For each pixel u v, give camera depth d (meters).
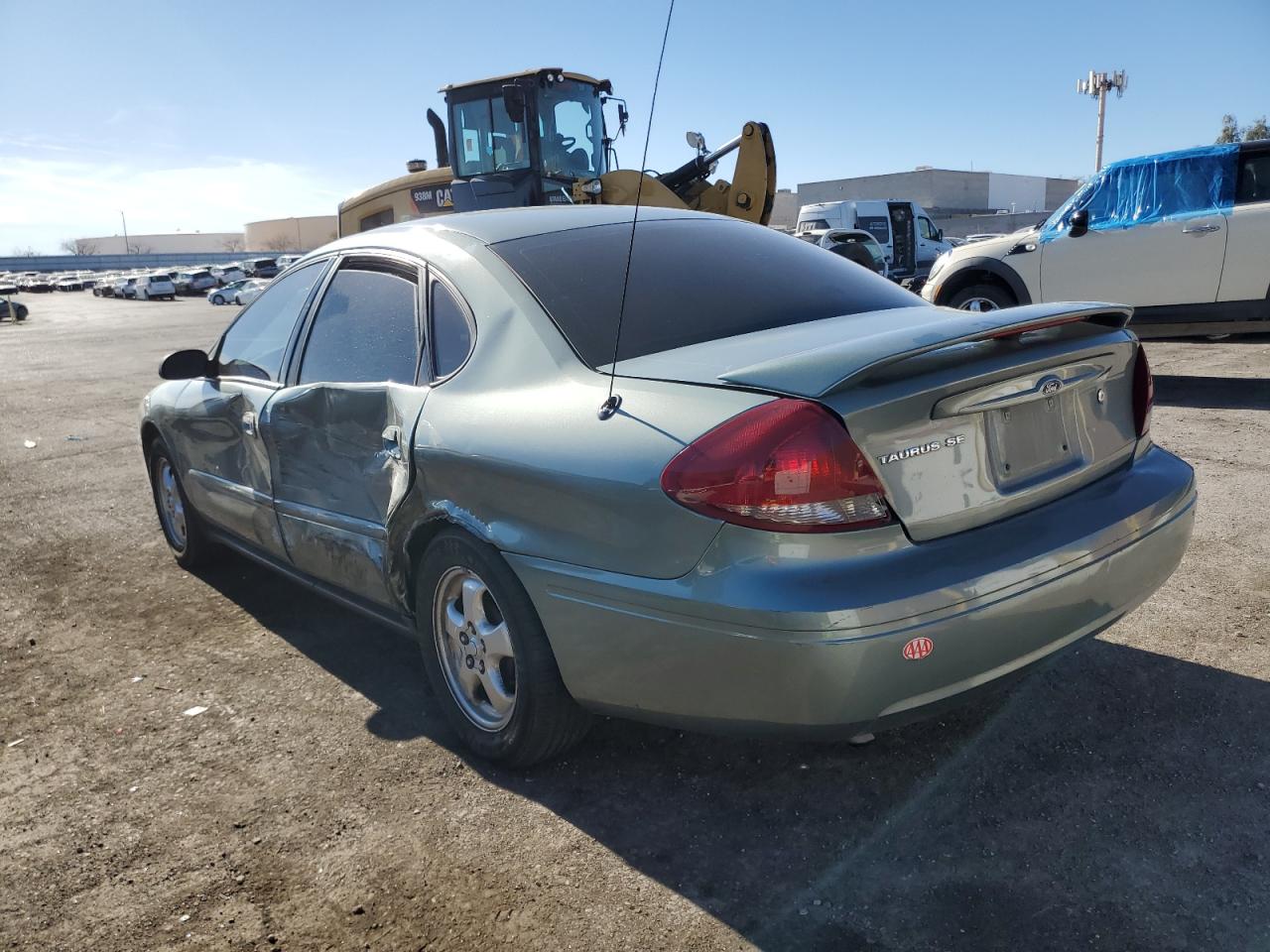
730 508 2.15
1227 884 2.22
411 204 14.35
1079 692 3.10
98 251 172.75
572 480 2.41
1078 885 2.25
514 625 2.64
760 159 12.34
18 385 14.55
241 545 4.24
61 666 3.85
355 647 3.89
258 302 4.11
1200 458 5.75
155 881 2.48
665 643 2.28
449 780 2.86
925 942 2.11
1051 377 2.48
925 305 3.15
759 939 2.15
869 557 2.16
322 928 2.27
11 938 2.30
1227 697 3.01
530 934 2.21
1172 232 7.72
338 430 3.26
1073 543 2.40
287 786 2.88
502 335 2.83
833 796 2.66
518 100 11.34
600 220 3.34
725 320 2.82
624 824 2.60
